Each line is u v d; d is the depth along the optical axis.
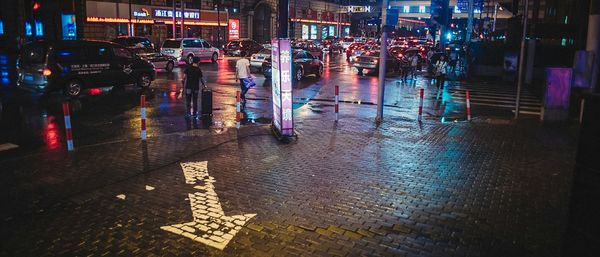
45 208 6.23
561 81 13.36
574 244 3.12
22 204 6.36
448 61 30.17
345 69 32.78
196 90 13.27
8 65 23.30
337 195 6.85
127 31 48.19
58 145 9.72
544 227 5.76
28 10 38.25
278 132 10.79
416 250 5.12
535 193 7.04
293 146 9.90
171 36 52.94
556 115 13.54
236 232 5.53
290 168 8.23
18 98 15.75
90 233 5.48
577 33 26.50
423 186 7.32
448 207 6.43
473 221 5.94
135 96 17.00
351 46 47.16
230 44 45.31
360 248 5.15
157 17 50.22
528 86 24.33
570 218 3.14
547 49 27.56
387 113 14.75
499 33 49.56
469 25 42.06
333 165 8.46
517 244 5.28
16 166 8.12
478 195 6.93
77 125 11.80
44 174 7.68
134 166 8.22
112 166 8.20
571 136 11.40
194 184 7.29
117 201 6.51
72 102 15.27
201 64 34.09
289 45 10.24
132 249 5.08
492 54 29.36
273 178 7.64
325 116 13.94
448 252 5.08
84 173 7.77
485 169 8.34
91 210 6.18
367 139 10.72
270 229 5.63
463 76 29.05
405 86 23.03
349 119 13.43
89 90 18.34
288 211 6.20
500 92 21.33
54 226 5.67
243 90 15.77
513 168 8.42
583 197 3.03
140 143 9.95
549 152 9.70
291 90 10.35
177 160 8.65
